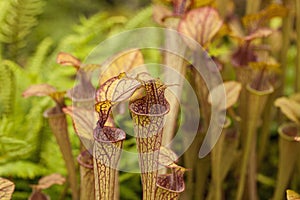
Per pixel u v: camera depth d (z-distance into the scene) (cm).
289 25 119
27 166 115
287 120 122
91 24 162
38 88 92
